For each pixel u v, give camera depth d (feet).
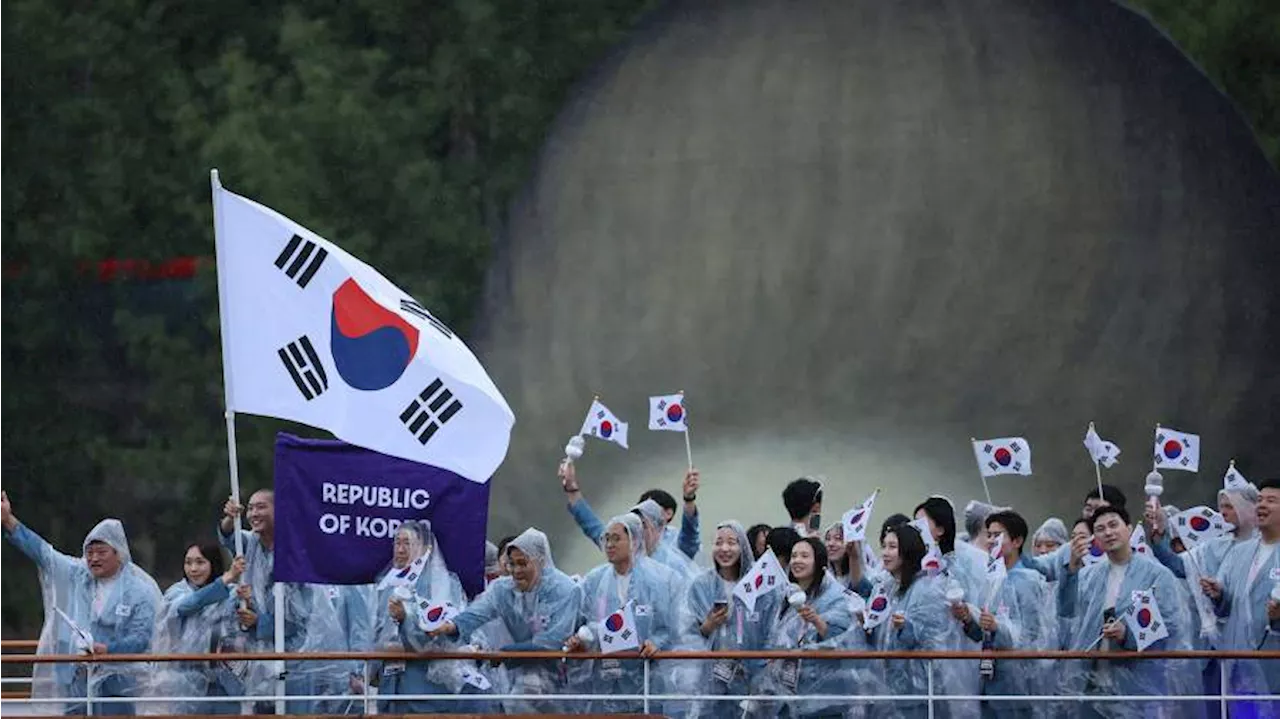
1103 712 182.60
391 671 181.27
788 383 278.87
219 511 351.46
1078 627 184.65
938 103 290.56
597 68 319.06
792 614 180.24
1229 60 378.12
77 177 368.48
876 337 279.49
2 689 238.68
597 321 293.43
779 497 270.05
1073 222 286.05
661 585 182.80
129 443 367.25
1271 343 287.48
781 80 296.30
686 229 292.40
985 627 179.32
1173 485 279.08
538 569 181.68
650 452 281.54
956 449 273.95
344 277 177.17
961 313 280.31
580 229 300.40
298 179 345.72
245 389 176.65
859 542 187.21
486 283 310.65
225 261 176.86
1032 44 296.10
